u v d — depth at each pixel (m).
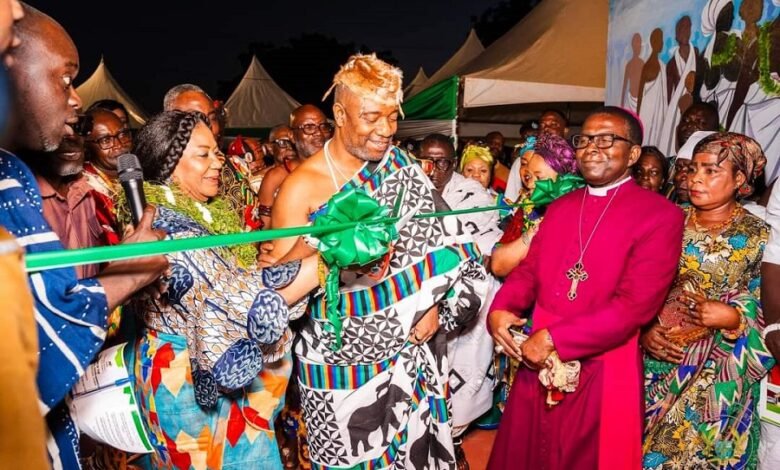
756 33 4.11
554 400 2.48
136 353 2.02
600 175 2.51
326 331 2.38
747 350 2.46
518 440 2.74
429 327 2.51
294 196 2.36
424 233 2.40
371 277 2.30
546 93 7.97
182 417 1.97
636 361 2.51
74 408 1.75
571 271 2.54
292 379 3.24
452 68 14.05
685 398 2.60
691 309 2.49
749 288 2.54
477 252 2.58
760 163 2.53
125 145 3.37
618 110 2.51
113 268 1.45
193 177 2.08
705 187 2.50
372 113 2.22
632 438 2.47
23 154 2.04
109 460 2.32
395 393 2.49
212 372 1.89
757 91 4.09
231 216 2.22
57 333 1.30
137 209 1.69
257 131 18.45
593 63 8.02
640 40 5.51
